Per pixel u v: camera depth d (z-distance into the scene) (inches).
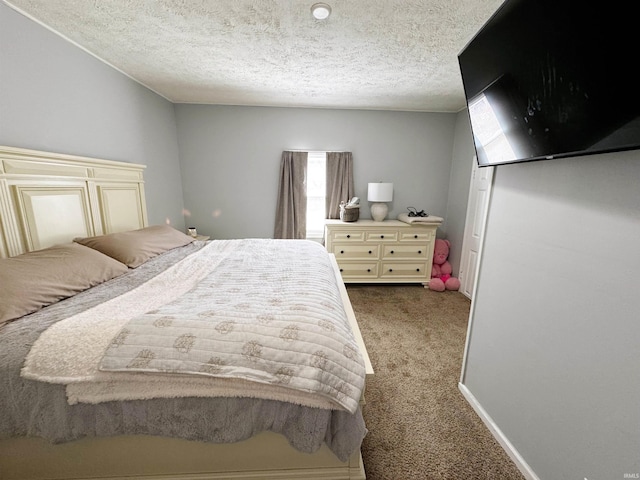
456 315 112.6
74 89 78.2
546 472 44.9
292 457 43.5
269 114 140.7
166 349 38.1
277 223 149.6
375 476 49.0
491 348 58.4
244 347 38.6
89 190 80.7
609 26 28.8
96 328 40.3
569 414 40.9
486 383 60.3
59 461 41.7
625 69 28.3
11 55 61.4
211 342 38.8
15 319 43.3
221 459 43.0
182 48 81.7
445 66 91.9
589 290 37.7
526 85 42.1
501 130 50.5
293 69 96.2
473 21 66.9
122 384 37.6
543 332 45.4
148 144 115.0
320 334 40.4
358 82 107.1
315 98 127.9
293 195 145.9
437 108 141.0
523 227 49.5
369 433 57.6
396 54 84.1
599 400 36.7
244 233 152.6
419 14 64.2
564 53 34.8
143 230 90.6
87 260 60.9
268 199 149.6
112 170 90.0
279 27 70.3
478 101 55.4
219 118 139.2
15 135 62.7
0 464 41.3
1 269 47.9
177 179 139.7
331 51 82.8
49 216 68.6
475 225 128.0
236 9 63.2
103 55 86.4
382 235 137.6
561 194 41.7
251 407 38.7
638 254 31.9
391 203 153.9
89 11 64.0
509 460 52.0
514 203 51.7
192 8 62.9
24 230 62.7
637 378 32.4
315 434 38.5
